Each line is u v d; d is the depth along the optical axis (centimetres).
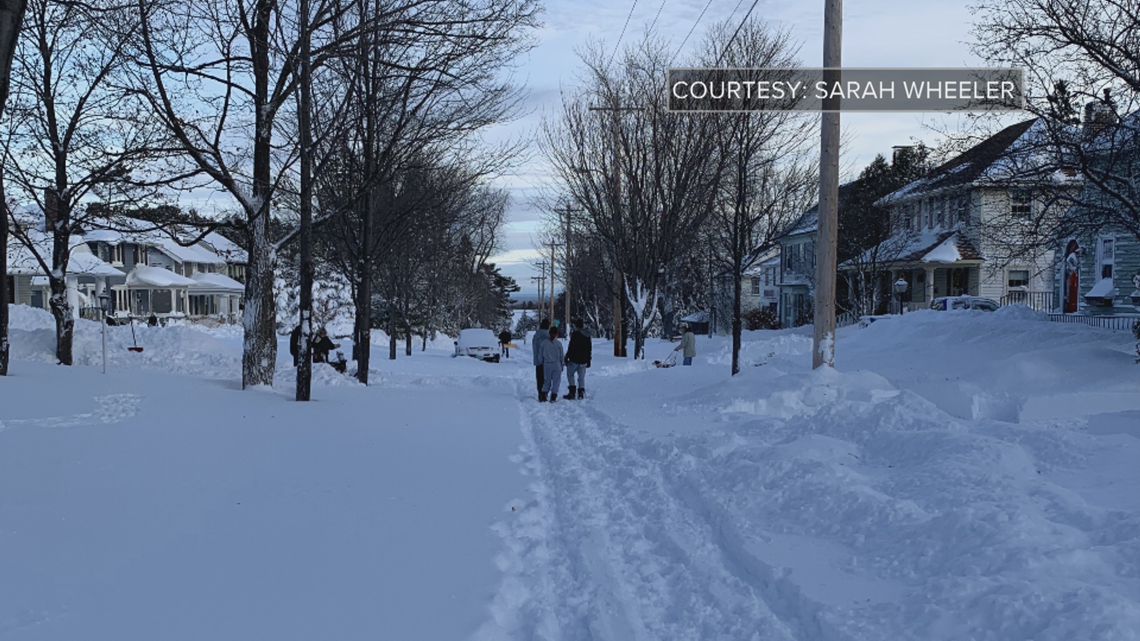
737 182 2294
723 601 515
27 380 1297
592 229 3353
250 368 1505
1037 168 1513
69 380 1340
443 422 1306
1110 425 1012
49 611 470
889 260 4191
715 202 2775
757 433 1080
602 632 470
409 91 1617
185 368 2016
